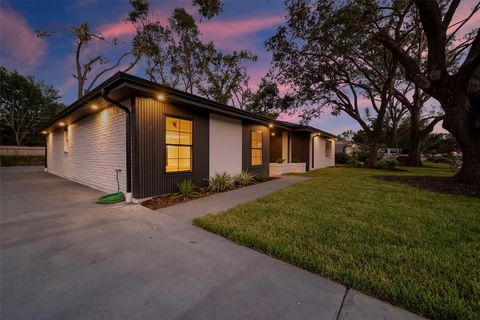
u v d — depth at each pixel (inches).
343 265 83.9
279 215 148.3
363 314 60.0
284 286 73.4
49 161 489.4
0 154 805.2
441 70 248.4
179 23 624.4
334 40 444.5
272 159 526.6
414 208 166.4
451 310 58.9
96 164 265.3
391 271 79.4
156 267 86.0
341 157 871.1
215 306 63.6
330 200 192.9
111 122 230.7
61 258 93.0
